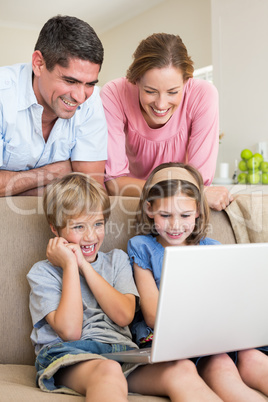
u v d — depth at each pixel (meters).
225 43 3.97
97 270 1.30
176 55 1.47
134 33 5.82
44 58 1.31
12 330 1.25
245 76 3.82
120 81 1.84
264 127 3.70
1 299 1.25
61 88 1.32
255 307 1.01
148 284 1.30
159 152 1.87
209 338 0.98
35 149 1.57
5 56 6.37
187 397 0.93
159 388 1.00
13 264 1.28
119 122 1.83
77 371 1.01
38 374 1.05
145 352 0.98
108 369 0.95
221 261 0.93
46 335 1.16
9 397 0.93
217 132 1.84
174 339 0.93
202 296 0.93
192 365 1.00
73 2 5.50
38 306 1.18
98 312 1.22
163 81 1.48
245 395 0.96
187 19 4.93
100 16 5.94
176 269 0.89
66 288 1.15
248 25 3.77
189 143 1.84
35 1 5.50
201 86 1.80
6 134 1.51
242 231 1.56
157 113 1.58
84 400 0.94
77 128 1.61
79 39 1.26
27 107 1.47
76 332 1.13
